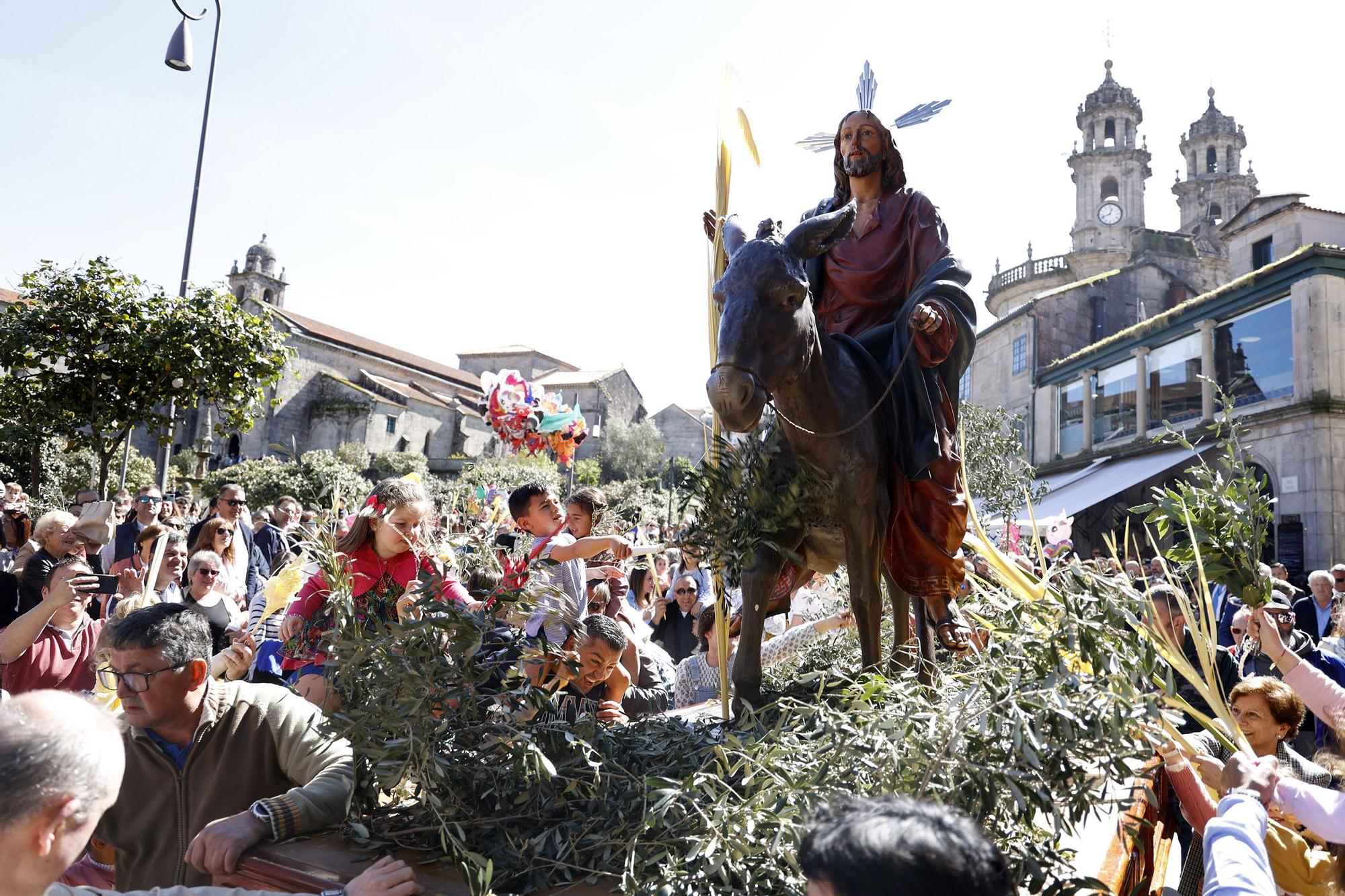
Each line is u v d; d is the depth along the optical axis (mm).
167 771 2736
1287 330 21703
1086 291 33562
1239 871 1883
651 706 4398
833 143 3934
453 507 7691
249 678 3967
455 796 2264
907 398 3359
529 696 2398
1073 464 29703
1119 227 51531
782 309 2980
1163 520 3668
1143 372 26547
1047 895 1926
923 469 3283
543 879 2133
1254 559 3502
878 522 3312
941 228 3549
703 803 2148
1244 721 3566
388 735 2289
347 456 56219
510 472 25219
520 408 10062
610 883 2131
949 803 1937
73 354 12086
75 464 27047
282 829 2396
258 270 76750
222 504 7516
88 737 1574
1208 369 23734
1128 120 53281
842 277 3721
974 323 3418
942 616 3430
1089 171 52562
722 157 3855
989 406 36406
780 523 3174
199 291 13000
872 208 3715
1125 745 2023
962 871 1038
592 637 3365
